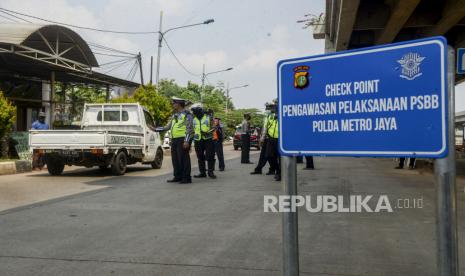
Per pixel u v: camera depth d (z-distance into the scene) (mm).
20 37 16438
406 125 2256
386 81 2320
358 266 4137
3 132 14117
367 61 2385
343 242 4961
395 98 2291
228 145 40156
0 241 5043
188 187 9586
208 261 4277
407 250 4652
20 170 13258
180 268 4082
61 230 5555
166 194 8531
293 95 2645
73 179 11391
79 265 4191
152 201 7711
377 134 2350
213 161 11547
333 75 2504
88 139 11695
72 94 28656
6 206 7238
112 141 11953
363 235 5266
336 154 2484
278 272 3953
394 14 14031
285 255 2611
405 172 13047
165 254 4516
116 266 4152
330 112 2506
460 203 7699
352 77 2436
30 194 8609
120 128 14109
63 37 18844
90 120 14312
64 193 8742
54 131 11898
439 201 2146
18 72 21844
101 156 12242
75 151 11844
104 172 13570
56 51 18266
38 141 11984
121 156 12562
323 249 4688
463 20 16000
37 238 5176
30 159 15469
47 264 4223
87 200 7828
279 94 2697
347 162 17391
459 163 19406
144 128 13992
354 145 2428
